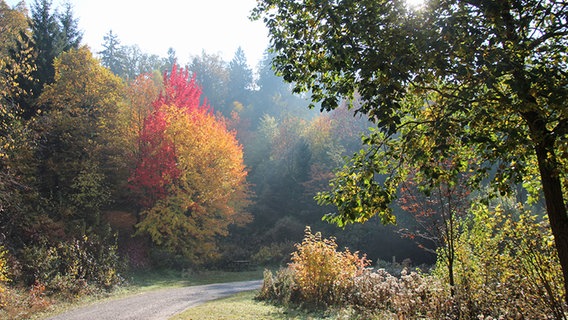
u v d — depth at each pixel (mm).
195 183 25281
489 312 7039
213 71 82938
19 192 18938
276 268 30438
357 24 4574
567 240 4453
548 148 4375
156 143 24828
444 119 4621
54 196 22766
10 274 13469
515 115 5383
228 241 37938
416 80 4703
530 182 5871
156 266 23750
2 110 18094
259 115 74312
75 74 25844
